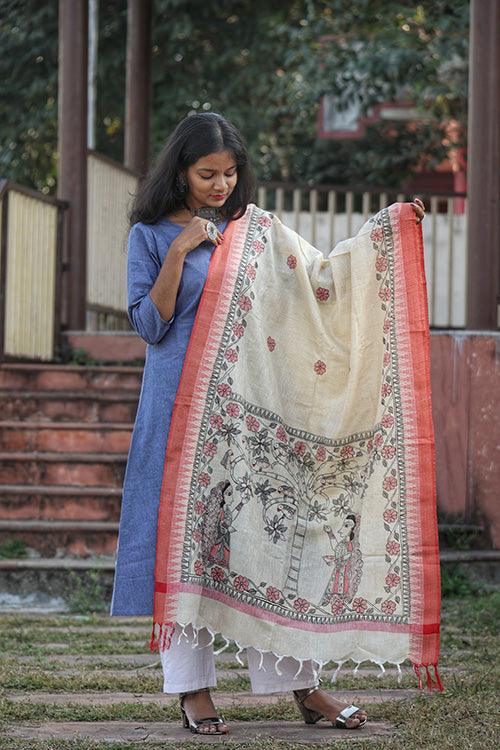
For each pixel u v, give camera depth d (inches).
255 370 159.3
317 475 163.2
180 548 153.3
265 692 160.1
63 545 289.6
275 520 158.6
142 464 157.5
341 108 587.5
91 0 570.3
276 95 655.8
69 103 394.3
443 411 307.7
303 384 162.6
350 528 162.6
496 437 306.2
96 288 413.7
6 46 671.1
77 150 393.7
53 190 751.7
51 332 380.8
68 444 326.0
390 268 163.8
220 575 155.3
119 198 440.5
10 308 352.2
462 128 637.3
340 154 691.4
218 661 208.4
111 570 273.1
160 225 162.4
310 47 590.9
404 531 159.5
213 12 666.2
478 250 334.0
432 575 157.9
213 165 157.5
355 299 163.8
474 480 306.3
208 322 157.8
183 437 155.8
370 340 163.8
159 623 150.9
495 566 291.4
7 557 286.8
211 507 155.6
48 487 309.1
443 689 174.1
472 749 142.8
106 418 339.6
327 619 159.3
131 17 474.6
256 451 158.9
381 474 161.9
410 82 564.4
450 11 575.5
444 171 775.7
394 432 161.6
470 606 259.4
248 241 161.9
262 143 705.0
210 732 155.2
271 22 652.7
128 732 155.9
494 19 333.4
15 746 145.9
